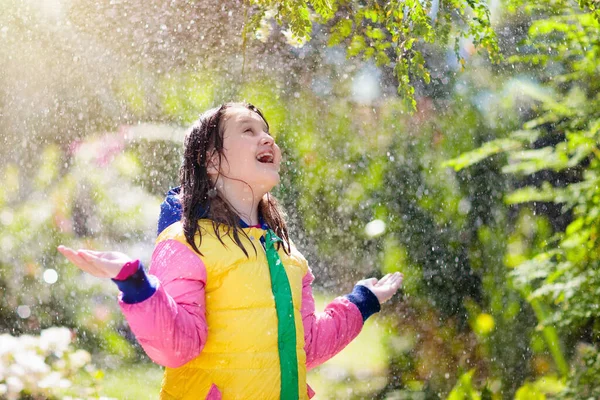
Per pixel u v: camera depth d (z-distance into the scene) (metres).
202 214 1.62
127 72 5.12
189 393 1.55
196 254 1.54
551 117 4.15
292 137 5.27
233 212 1.63
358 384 4.20
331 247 5.27
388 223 5.26
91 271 1.33
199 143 1.67
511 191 5.27
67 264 5.08
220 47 4.98
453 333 4.75
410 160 5.34
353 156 5.33
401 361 4.46
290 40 2.37
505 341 4.66
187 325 1.45
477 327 4.76
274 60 5.05
